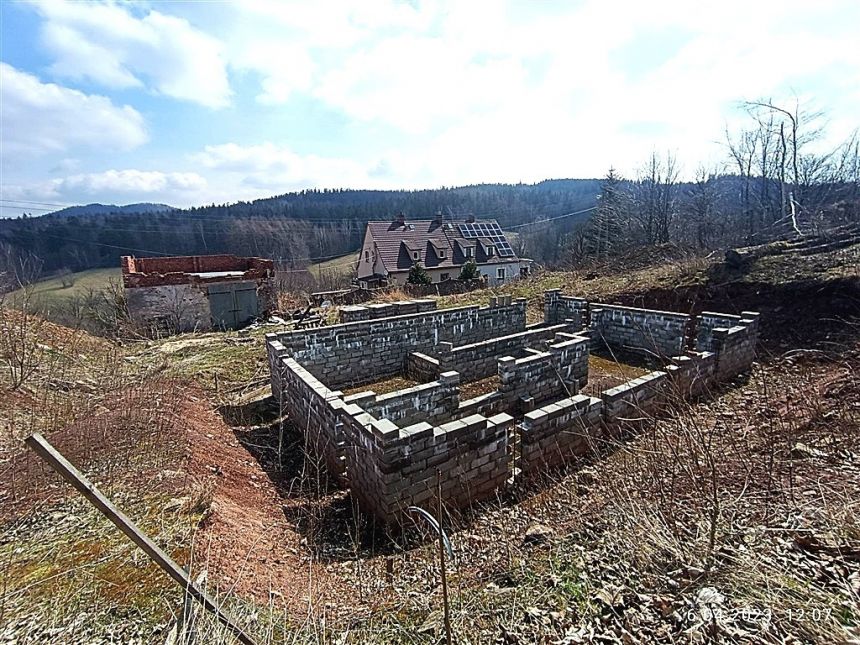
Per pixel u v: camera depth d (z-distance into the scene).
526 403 7.04
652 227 27.83
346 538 4.28
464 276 25.59
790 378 7.29
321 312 16.19
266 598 2.96
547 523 4.08
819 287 9.51
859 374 6.09
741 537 2.88
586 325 11.48
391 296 18.39
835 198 18.30
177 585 2.85
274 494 5.08
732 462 4.19
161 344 12.00
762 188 20.56
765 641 2.08
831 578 2.40
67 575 2.95
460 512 4.57
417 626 2.77
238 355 10.37
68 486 4.09
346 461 5.09
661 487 3.76
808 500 3.15
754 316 8.52
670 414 5.82
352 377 9.10
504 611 2.74
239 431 6.76
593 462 5.42
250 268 19.84
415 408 6.00
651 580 2.75
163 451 4.90
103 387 7.28
